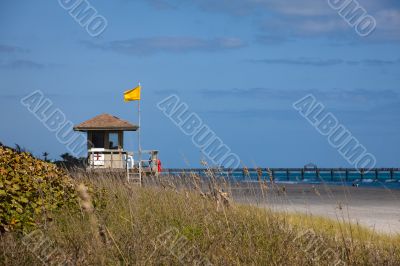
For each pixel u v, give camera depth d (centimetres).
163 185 3484
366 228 3472
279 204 5072
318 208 5675
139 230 2377
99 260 2078
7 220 2556
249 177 3152
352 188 11400
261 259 2256
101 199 3459
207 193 3103
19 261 2152
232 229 2627
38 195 2969
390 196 8269
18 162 3094
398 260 2381
